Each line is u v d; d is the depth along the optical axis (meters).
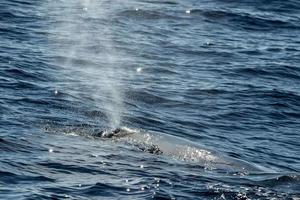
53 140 35.75
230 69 54.66
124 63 53.78
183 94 48.06
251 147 40.19
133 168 32.53
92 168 32.12
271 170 34.72
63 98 44.00
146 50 57.69
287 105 48.03
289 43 63.78
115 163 33.03
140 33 62.62
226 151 38.91
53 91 45.03
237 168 33.88
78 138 36.62
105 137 37.12
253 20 69.31
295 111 47.25
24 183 29.67
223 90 49.56
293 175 31.69
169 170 32.56
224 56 57.97
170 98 47.00
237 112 45.84
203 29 65.75
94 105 43.66
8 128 36.94
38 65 50.19
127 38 60.59
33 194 28.53
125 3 71.81
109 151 34.72
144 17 67.75
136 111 43.72
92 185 29.98
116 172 31.83
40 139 35.69
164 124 42.22
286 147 40.94
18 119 38.81
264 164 37.62
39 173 30.95
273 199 29.17
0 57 50.50
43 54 53.12
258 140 41.56
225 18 69.31
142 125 41.59
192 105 46.25
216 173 32.69
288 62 57.53
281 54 59.84
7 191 28.66
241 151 39.28
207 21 68.25
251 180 31.39
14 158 32.38
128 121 41.72
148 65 53.91
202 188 30.14
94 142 36.06
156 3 72.62
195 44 60.66
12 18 61.81
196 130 42.03
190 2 73.88
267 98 48.88
